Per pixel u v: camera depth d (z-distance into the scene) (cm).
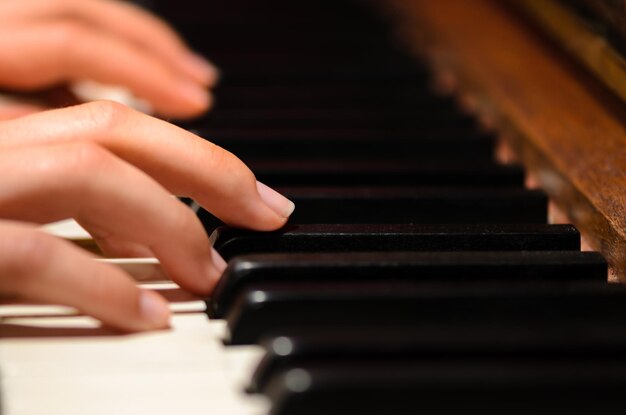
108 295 48
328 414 44
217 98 66
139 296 49
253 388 45
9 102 66
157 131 51
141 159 51
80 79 67
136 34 70
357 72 69
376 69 69
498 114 61
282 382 44
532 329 46
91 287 48
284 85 68
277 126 62
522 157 58
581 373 44
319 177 56
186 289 51
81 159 50
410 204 54
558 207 55
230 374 46
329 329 47
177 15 84
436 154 60
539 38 68
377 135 60
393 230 52
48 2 69
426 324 48
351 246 51
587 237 53
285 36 77
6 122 52
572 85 61
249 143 59
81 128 51
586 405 44
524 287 48
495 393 44
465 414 44
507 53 66
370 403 44
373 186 57
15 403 45
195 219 50
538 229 52
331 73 69
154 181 50
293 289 48
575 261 50
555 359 45
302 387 44
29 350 47
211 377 46
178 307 50
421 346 45
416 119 63
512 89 61
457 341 45
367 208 54
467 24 71
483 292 48
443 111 64
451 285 48
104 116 51
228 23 81
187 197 53
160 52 70
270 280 49
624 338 45
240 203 51
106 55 67
